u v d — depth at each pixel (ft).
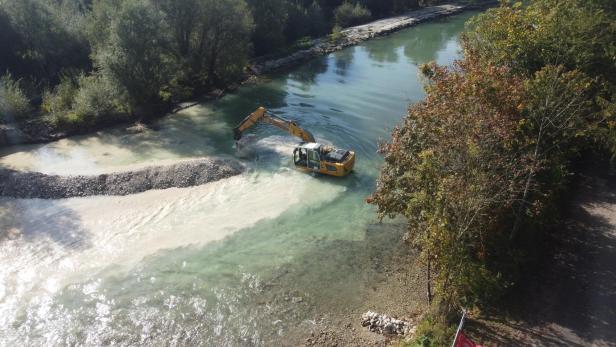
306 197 113.60
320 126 157.38
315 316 77.46
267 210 108.37
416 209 71.72
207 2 183.62
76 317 78.38
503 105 77.46
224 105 182.19
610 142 95.45
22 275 88.07
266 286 84.69
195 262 91.25
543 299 75.15
